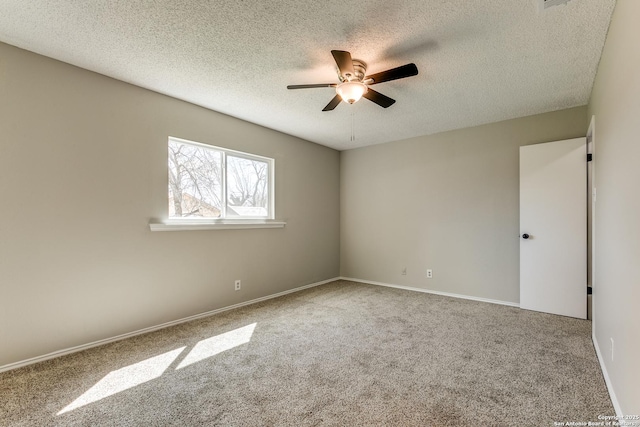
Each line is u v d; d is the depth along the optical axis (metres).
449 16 1.88
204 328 2.99
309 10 1.82
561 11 1.83
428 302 3.89
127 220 2.77
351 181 5.30
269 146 4.14
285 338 2.73
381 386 1.95
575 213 3.24
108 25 1.97
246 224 3.76
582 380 2.00
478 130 4.01
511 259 3.77
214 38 2.11
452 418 1.63
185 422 1.61
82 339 2.50
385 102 2.64
